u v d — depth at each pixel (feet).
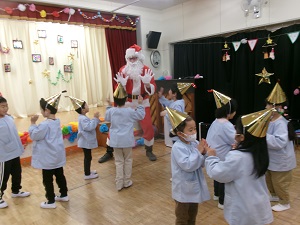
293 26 13.74
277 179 7.20
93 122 9.75
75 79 18.85
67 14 16.26
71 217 7.66
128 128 9.10
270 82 15.06
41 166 7.82
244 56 16.02
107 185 9.84
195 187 5.18
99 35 19.11
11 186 9.34
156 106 16.48
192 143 5.42
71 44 18.20
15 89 16.52
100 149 14.65
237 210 4.40
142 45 19.22
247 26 15.29
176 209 5.50
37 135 7.64
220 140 6.97
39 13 15.55
